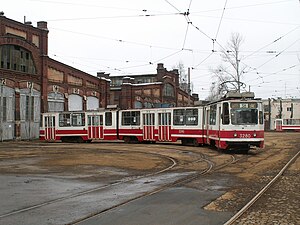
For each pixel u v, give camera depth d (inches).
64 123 1450.5
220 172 590.9
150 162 743.1
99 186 475.2
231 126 910.4
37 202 383.6
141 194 420.5
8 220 314.0
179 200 387.2
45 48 1667.1
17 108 1512.1
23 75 1545.3
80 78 1889.8
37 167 665.6
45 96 1646.2
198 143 1176.2
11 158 818.2
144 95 2337.6
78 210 347.3
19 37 1519.4
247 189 444.5
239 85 1571.1
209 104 1074.7
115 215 327.3
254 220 309.6
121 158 816.3
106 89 2096.5
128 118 1359.5
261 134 909.2
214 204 367.2
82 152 973.2
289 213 332.5
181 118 1221.7
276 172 585.6
